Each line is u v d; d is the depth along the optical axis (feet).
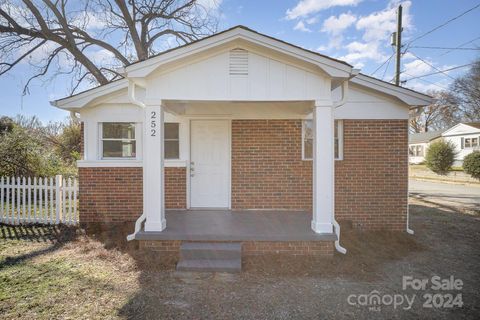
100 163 23.53
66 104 22.72
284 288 13.75
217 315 11.42
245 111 23.68
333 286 14.05
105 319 11.05
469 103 96.53
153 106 17.22
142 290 13.43
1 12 42.63
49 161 42.57
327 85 17.11
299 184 24.04
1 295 12.77
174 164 24.21
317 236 16.81
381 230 23.30
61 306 11.94
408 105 22.85
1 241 20.26
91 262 16.55
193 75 17.01
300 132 24.07
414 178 82.94
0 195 24.73
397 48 46.09
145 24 51.47
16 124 52.11
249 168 24.22
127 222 23.11
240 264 15.49
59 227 23.36
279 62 17.01
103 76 50.26
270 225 19.16
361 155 23.41
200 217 21.44
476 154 67.10
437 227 26.09
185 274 14.99
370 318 11.40
